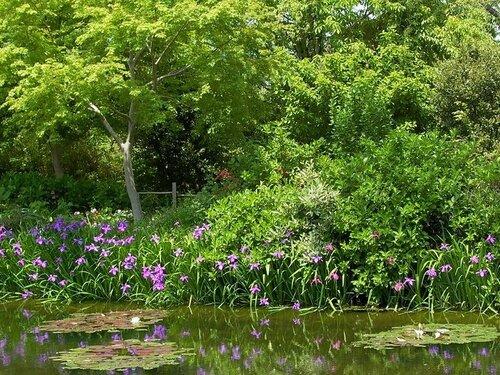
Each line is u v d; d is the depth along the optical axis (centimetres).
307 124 1479
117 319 811
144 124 1336
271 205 929
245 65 1238
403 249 835
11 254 1021
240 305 884
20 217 1200
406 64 1558
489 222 836
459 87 1330
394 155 902
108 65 1111
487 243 833
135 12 1149
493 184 917
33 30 1232
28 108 1195
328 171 934
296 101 1473
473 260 807
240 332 737
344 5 1630
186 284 906
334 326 753
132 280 947
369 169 887
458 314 797
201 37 1204
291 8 1638
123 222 1023
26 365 604
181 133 1800
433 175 863
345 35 1700
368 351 640
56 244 1002
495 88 1312
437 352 630
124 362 608
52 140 1306
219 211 941
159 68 1385
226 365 601
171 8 1149
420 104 1455
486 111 1306
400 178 865
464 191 881
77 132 1723
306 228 880
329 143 1326
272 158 1210
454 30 1603
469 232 839
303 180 959
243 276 886
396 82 1459
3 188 1584
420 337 680
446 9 1680
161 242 937
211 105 1334
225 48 1207
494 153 1173
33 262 984
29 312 881
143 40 1154
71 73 1123
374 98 1319
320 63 1548
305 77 1520
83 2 1211
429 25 1638
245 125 1430
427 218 870
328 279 852
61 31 1325
